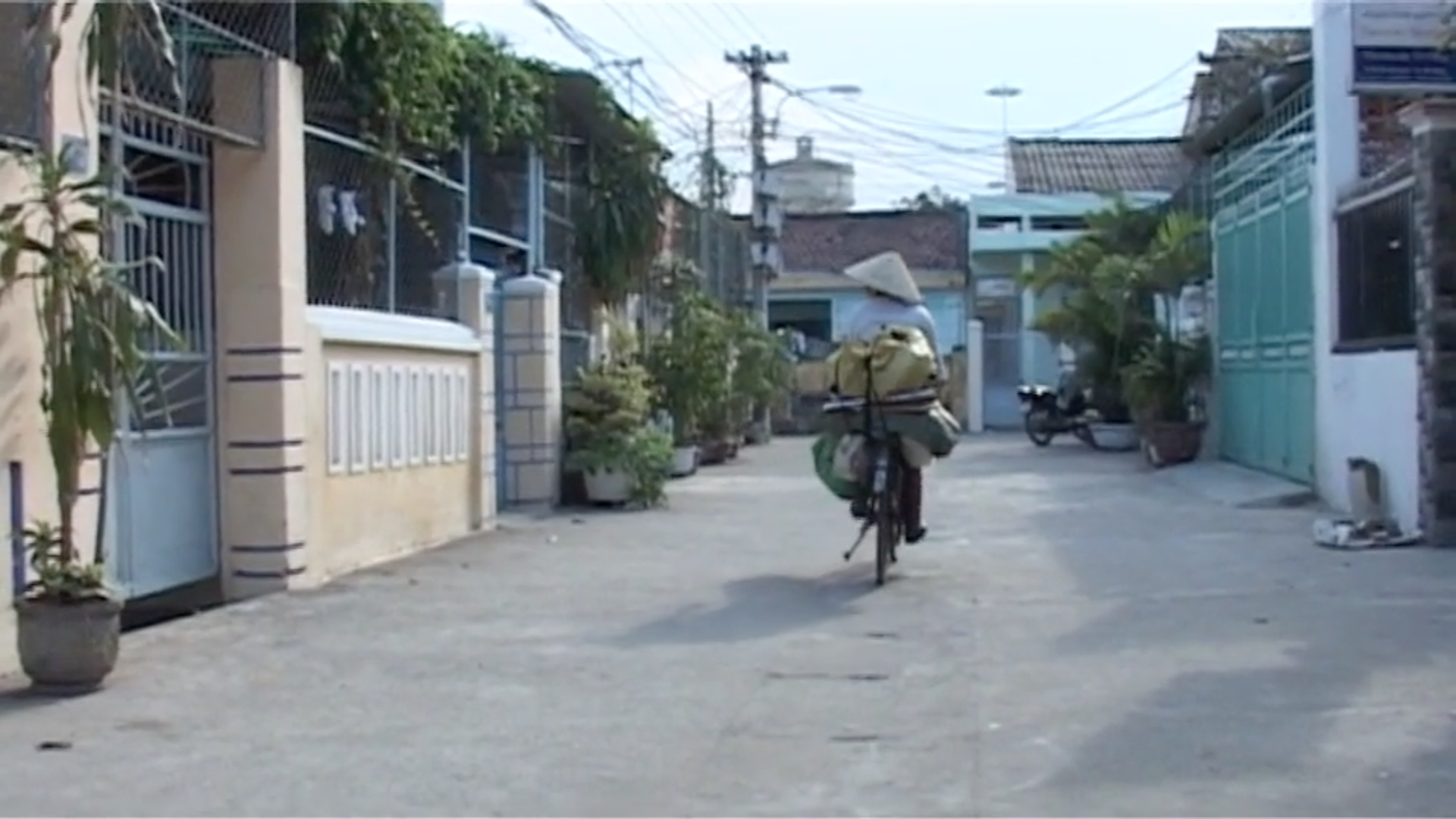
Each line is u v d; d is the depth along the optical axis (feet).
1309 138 53.88
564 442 55.36
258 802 18.26
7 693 24.20
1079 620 29.68
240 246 34.88
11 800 18.43
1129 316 81.82
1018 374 121.49
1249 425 63.46
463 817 17.63
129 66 29.25
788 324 134.62
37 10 25.98
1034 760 19.66
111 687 24.64
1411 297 42.39
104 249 27.61
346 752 20.52
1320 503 51.42
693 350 69.67
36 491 26.12
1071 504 53.31
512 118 53.01
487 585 35.42
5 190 25.20
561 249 64.03
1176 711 22.07
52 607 23.94
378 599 33.58
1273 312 59.16
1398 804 17.57
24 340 25.79
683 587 34.88
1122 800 17.89
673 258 80.28
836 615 30.78
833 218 140.87
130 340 24.71
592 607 32.14
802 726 21.65
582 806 18.02
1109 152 136.26
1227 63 93.97
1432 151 39.96
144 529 32.17
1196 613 30.22
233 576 34.94
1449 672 24.35
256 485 34.91
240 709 23.08
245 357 34.91
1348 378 48.62
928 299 130.21
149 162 32.86
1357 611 30.12
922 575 36.06
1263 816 17.21
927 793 18.31
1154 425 70.44
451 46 46.21
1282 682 23.76
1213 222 70.49
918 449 35.91
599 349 68.33
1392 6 49.52
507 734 21.40
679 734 21.27
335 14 39.42
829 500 56.49
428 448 43.80
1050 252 103.30
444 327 45.34
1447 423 40.04
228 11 35.73
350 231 40.75
